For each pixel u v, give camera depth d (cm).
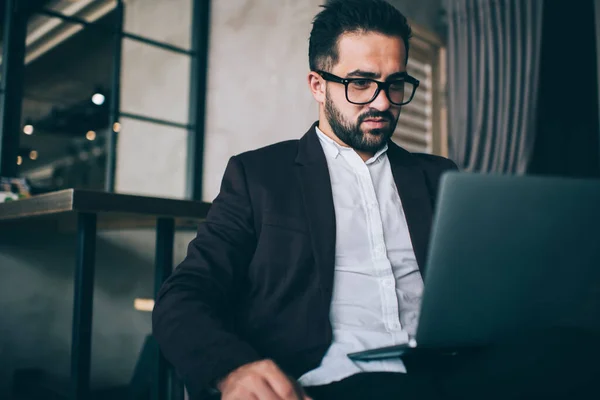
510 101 285
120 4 309
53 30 342
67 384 241
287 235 90
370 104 96
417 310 95
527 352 62
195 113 337
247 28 323
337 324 89
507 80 286
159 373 129
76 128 366
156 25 375
